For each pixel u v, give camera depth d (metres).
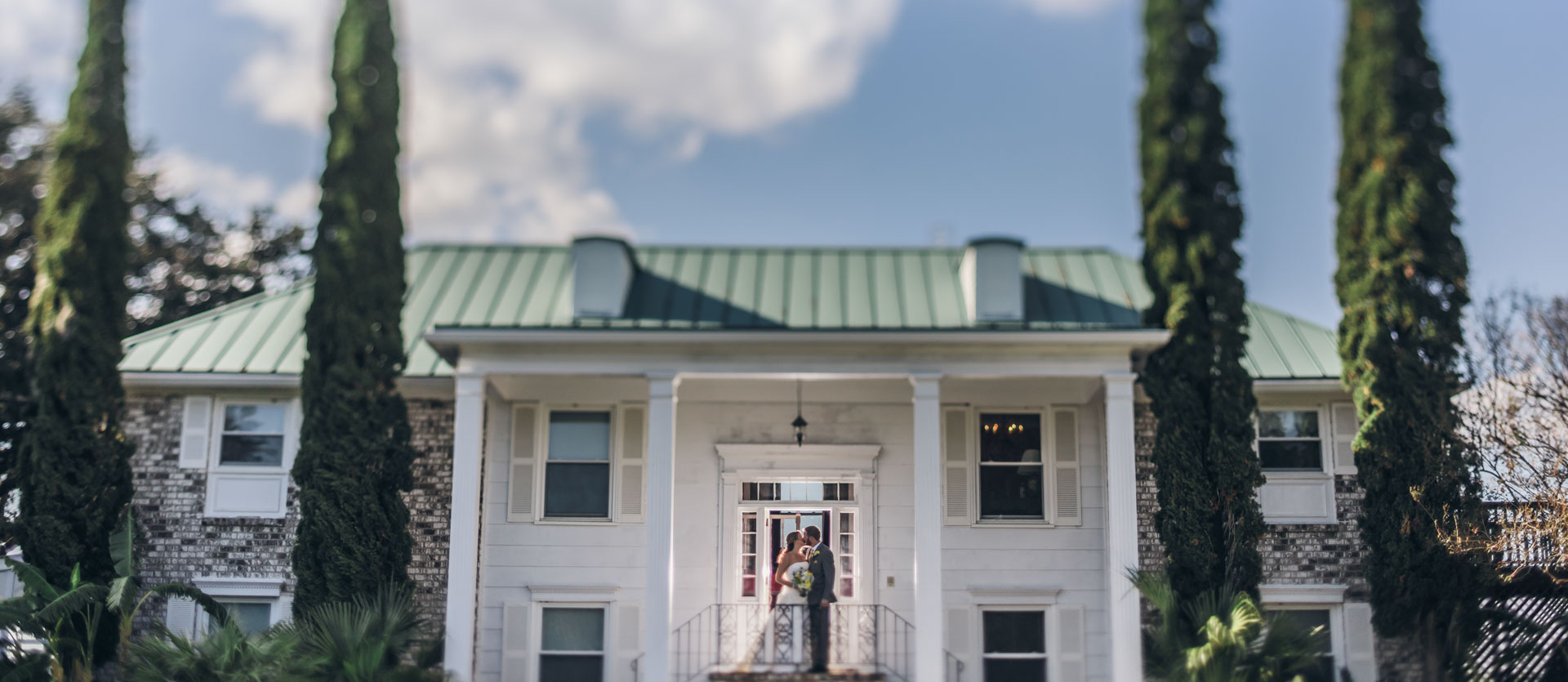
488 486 15.98
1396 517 14.37
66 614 13.87
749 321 15.60
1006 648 15.91
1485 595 14.60
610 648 15.77
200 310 25.64
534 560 15.91
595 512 16.17
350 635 13.20
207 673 12.84
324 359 14.65
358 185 14.84
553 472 16.30
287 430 15.85
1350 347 14.92
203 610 15.38
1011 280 15.75
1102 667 15.70
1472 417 16.14
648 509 14.40
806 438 16.41
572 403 16.39
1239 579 14.20
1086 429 16.25
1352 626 15.30
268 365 15.71
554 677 15.79
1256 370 15.76
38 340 14.77
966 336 14.47
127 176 15.47
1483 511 14.48
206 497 15.61
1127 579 14.20
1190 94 15.24
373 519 14.40
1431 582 14.29
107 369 14.86
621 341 14.59
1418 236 14.54
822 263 17.30
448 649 14.20
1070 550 16.00
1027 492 16.30
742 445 16.36
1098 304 16.20
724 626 15.91
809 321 15.64
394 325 14.92
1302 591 15.42
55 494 14.43
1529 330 17.88
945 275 16.88
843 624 15.91
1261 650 13.12
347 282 14.63
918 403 14.62
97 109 15.22
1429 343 14.45
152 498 15.59
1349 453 15.77
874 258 17.48
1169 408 14.69
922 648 13.91
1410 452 14.35
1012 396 16.36
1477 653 14.41
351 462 14.36
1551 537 14.42
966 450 16.31
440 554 15.45
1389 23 14.89
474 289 16.98
